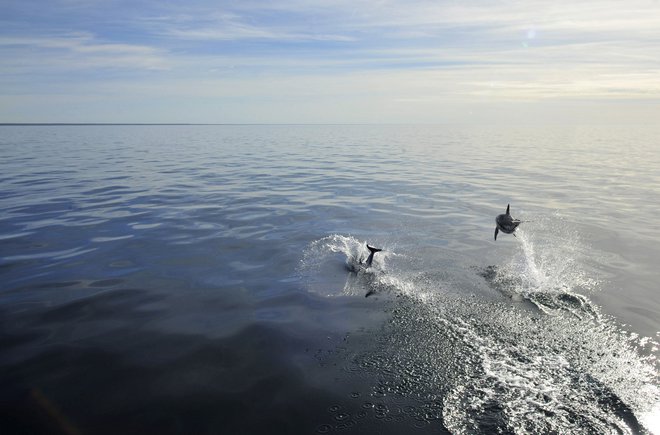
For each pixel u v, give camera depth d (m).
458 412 5.48
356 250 12.15
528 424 5.29
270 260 11.27
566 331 7.56
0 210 16.53
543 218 15.78
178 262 10.98
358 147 52.44
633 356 6.78
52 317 7.88
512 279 9.98
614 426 5.27
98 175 26.19
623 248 12.16
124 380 6.01
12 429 5.00
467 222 15.36
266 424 5.17
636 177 25.94
